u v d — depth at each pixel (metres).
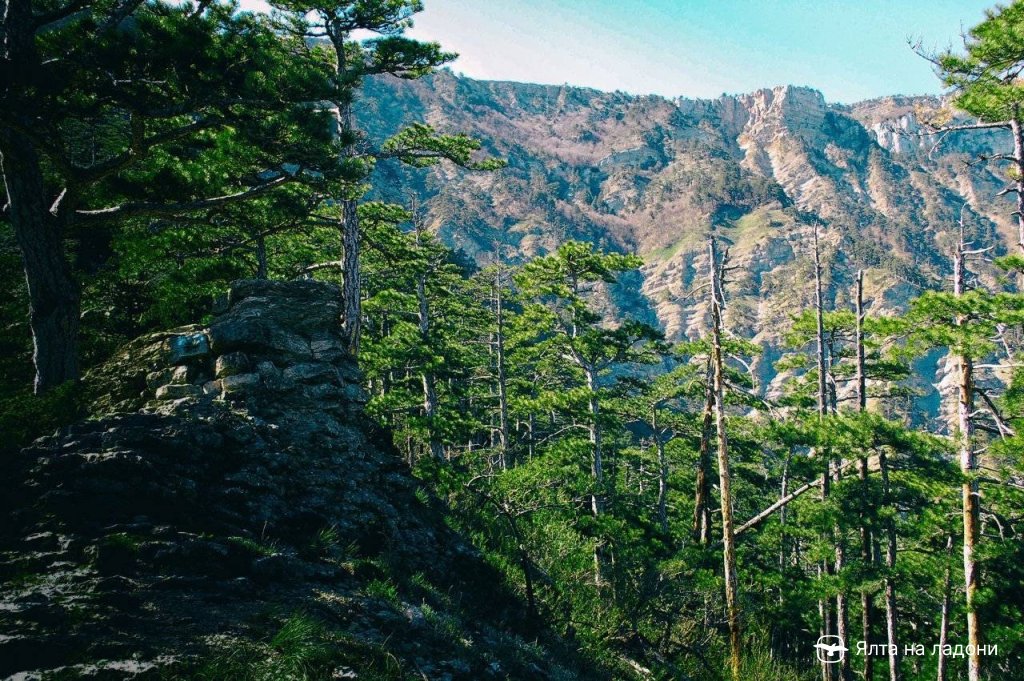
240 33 10.89
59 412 8.63
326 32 17.31
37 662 4.67
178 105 9.77
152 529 6.92
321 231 24.39
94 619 5.31
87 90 9.19
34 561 5.91
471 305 33.44
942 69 13.86
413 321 29.36
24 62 8.48
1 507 6.66
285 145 10.97
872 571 17.81
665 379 27.34
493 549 14.35
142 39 8.99
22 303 13.55
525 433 33.25
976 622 14.75
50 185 11.20
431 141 17.89
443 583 10.50
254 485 8.84
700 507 18.80
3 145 9.12
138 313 15.30
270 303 12.55
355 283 17.53
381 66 16.59
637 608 16.91
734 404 18.03
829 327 19.92
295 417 10.94
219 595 6.38
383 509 10.56
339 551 8.81
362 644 6.56
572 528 17.48
